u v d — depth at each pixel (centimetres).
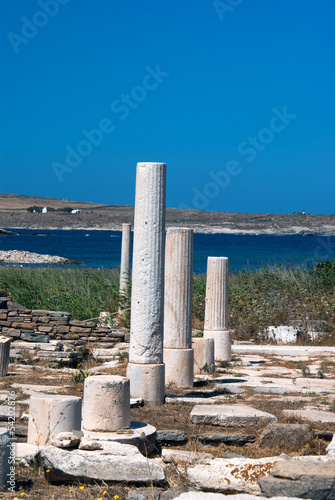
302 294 1895
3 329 1292
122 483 568
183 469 611
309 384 1036
